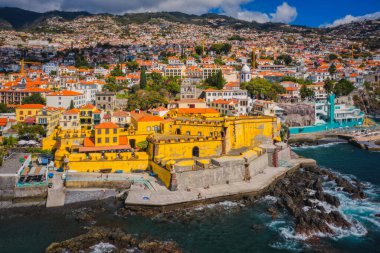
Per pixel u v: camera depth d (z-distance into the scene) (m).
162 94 197.38
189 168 94.81
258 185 96.94
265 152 117.44
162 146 106.25
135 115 140.12
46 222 77.31
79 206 85.25
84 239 68.31
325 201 89.56
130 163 103.81
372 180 109.12
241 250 67.12
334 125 199.50
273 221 78.69
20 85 195.25
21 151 118.12
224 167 98.44
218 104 177.38
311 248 67.88
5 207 85.06
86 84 195.75
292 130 183.38
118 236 68.88
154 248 65.44
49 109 145.50
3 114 153.25
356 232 73.81
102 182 93.38
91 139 112.75
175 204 83.31
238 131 125.56
